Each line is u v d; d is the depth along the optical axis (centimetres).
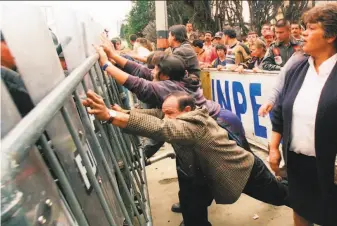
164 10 689
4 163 66
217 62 614
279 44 425
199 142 193
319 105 175
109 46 280
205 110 203
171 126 175
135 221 240
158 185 371
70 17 184
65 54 156
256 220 289
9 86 93
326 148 177
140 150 320
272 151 225
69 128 112
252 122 436
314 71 185
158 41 702
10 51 92
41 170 91
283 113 202
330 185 182
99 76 203
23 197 76
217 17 1739
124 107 326
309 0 1532
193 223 244
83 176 127
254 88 416
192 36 911
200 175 219
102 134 165
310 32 175
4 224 68
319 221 200
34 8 123
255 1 1689
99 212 136
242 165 210
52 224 91
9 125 80
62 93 106
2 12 95
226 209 310
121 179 178
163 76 246
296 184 207
